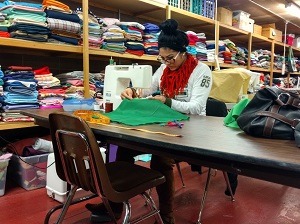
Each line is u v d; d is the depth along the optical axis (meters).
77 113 1.40
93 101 1.82
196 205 2.16
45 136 2.70
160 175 1.38
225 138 1.01
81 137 1.07
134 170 1.42
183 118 1.51
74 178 1.24
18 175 2.38
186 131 1.15
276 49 6.67
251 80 3.23
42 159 2.37
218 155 0.81
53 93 2.49
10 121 2.25
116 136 1.08
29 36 2.29
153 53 3.26
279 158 0.72
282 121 1.00
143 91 1.98
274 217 2.01
